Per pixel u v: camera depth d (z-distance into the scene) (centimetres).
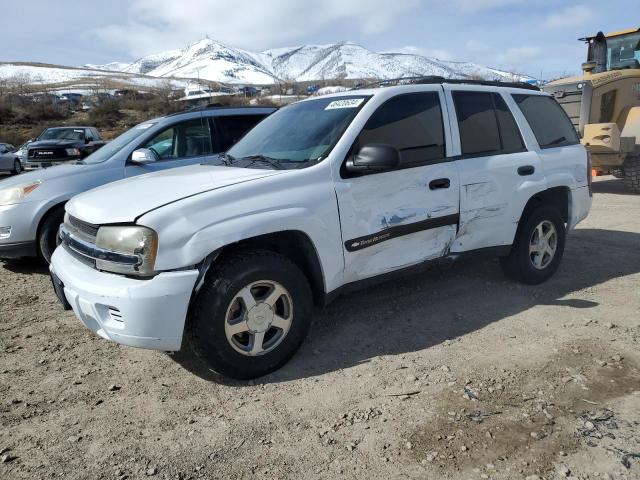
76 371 369
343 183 377
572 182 523
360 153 372
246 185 346
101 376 361
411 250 417
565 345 384
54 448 283
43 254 598
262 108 753
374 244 391
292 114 463
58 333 435
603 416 297
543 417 297
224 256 338
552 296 483
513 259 495
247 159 421
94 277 332
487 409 306
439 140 432
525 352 375
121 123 5597
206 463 269
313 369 362
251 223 333
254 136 469
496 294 488
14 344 414
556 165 511
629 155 1027
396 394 325
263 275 340
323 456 272
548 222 507
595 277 533
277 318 351
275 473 261
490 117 475
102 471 264
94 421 308
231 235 326
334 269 374
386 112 410
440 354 376
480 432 286
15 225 582
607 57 1185
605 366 352
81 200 384
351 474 258
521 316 438
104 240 331
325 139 394
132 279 320
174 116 690
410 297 485
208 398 329
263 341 351
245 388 340
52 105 6222
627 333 401
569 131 555
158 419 308
